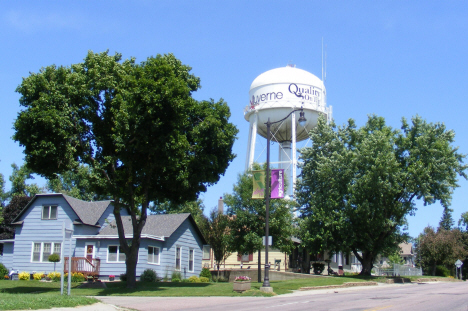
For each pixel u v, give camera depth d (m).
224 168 29.25
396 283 39.03
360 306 16.34
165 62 24.77
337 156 40.28
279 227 34.94
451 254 66.81
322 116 45.09
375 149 38.97
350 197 39.47
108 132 26.38
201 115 27.84
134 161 25.55
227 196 35.75
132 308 16.84
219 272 43.00
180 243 40.19
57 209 39.50
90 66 26.23
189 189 28.66
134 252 27.22
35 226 39.62
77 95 25.22
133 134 24.02
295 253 51.69
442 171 38.97
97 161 26.52
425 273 70.62
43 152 23.95
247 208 35.19
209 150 28.27
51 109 24.17
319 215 40.06
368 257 42.50
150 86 23.34
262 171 27.28
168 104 23.50
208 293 23.91
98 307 16.58
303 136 50.94
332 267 56.59
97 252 37.34
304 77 48.91
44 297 17.48
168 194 29.14
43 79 24.75
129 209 29.58
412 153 40.25
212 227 43.47
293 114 47.41
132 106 23.41
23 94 25.09
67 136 24.44
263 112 48.88
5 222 52.16
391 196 39.50
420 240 72.00
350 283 31.44
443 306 16.23
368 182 37.91
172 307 17.23
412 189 39.06
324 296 22.39
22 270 39.09
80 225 38.69
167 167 26.11
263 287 24.12
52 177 26.27
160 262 37.69
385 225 39.41
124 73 26.06
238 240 35.09
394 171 38.47
